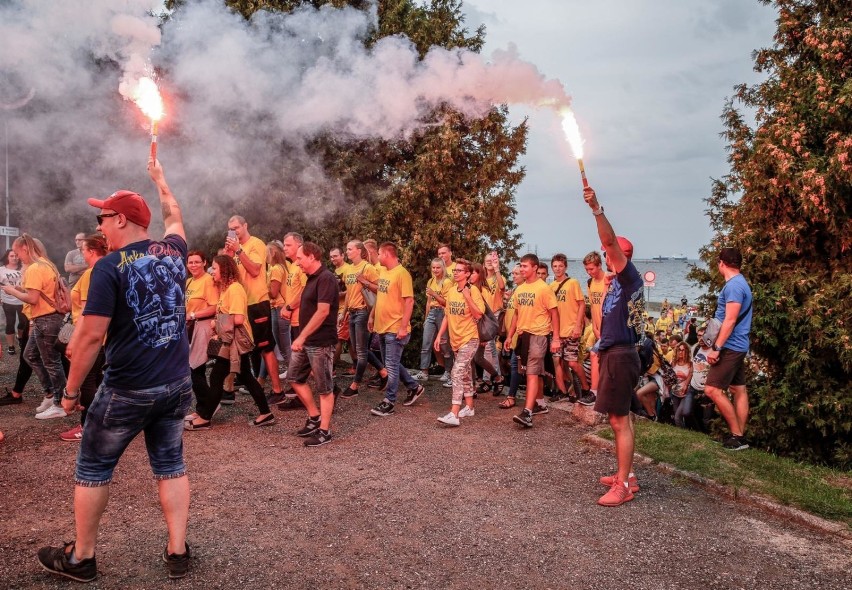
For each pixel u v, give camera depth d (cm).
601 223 432
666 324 1188
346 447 592
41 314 659
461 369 686
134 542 377
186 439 607
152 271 319
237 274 643
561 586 340
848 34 766
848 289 735
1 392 803
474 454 579
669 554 381
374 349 879
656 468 543
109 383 311
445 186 1227
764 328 766
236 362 634
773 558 380
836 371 774
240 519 417
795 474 519
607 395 459
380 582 339
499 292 938
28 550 363
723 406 603
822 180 730
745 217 855
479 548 383
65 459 533
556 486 498
